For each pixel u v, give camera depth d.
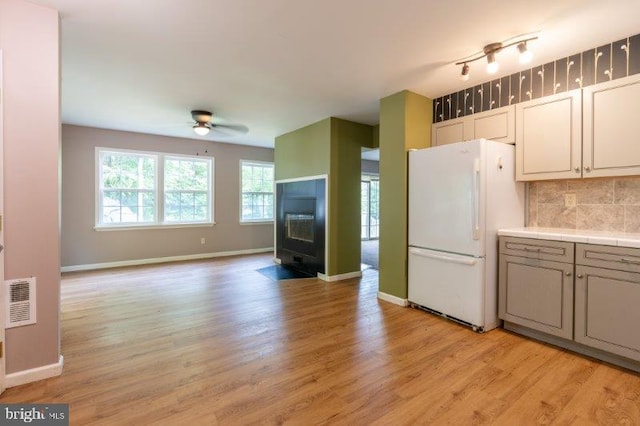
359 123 4.73
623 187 2.49
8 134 1.81
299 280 4.47
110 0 1.88
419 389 1.86
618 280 2.04
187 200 6.04
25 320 1.88
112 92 3.46
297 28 2.20
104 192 5.23
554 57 2.59
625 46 2.28
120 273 4.83
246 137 5.85
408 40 2.36
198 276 4.67
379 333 2.66
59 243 1.99
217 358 2.22
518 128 2.83
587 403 1.73
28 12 1.87
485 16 2.05
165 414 1.64
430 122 3.56
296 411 1.66
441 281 2.96
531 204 3.00
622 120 2.25
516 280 2.59
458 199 2.79
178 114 4.32
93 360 2.18
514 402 1.74
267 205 7.07
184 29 2.22
